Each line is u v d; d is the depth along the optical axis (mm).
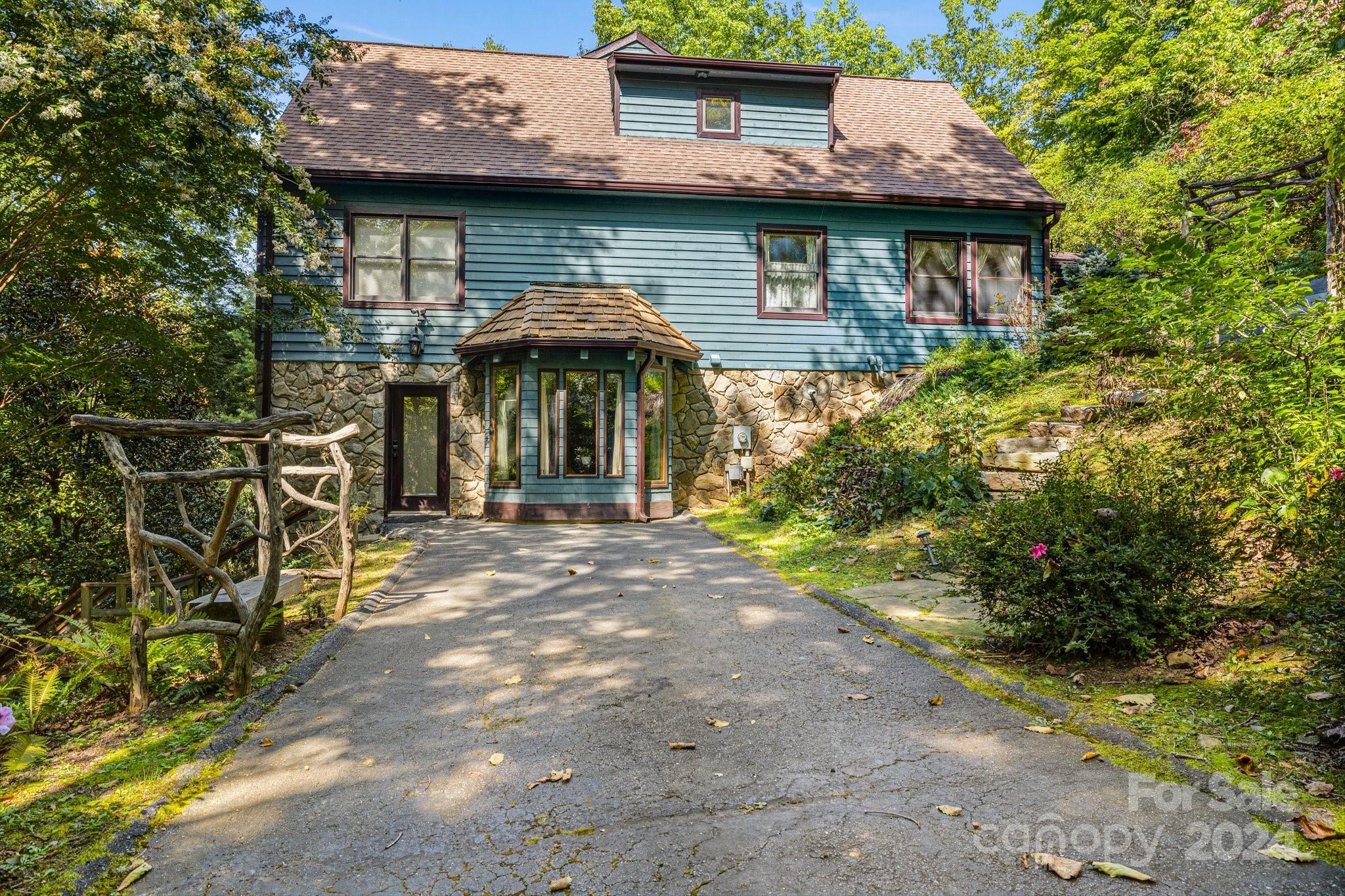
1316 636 3281
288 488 6199
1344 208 5949
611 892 2316
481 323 12672
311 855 2609
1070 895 2201
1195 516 4426
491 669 4707
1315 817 2496
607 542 9664
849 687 4168
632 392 11992
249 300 9938
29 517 10391
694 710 3912
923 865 2391
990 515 4785
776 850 2521
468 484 12609
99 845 2688
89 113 6422
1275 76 16609
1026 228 14133
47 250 7801
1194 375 5832
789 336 13539
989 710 3740
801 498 10594
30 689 3861
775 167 13867
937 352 13523
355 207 12289
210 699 4262
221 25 7359
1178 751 3066
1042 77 26016
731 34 26984
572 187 12617
